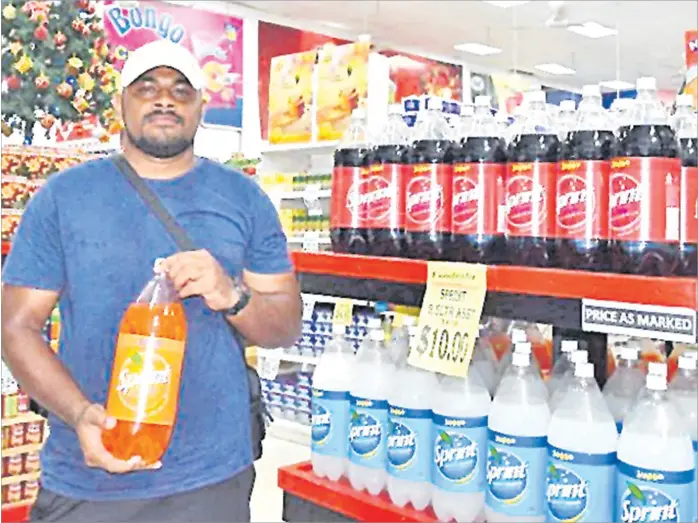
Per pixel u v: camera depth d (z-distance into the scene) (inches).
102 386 62.1
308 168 236.4
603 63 484.1
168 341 58.1
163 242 63.1
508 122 72.6
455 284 55.2
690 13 360.5
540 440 59.7
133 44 293.7
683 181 48.6
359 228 68.0
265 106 350.0
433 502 65.5
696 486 57.4
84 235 62.6
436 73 442.3
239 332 66.9
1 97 124.8
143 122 63.3
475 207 58.5
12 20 122.9
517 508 59.4
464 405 64.2
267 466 189.9
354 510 69.4
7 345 62.2
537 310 50.1
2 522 132.2
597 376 75.8
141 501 62.0
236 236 66.5
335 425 75.3
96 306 62.1
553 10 354.3
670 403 55.8
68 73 128.8
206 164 68.8
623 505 54.8
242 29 341.7
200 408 64.1
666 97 538.9
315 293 68.3
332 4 349.7
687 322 41.9
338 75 199.0
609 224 50.6
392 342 76.7
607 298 45.7
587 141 52.1
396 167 65.3
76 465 63.0
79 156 134.7
